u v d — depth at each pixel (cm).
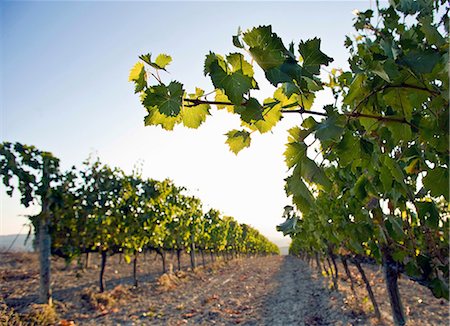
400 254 253
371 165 137
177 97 90
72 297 1077
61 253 1066
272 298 1131
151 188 1338
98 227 1077
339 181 279
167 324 793
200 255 3950
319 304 927
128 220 1176
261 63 86
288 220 135
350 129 125
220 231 2731
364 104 115
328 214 416
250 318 849
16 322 686
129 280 1594
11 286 1259
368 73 111
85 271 1875
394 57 105
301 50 90
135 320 829
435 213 145
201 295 1202
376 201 201
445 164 119
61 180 955
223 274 2073
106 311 913
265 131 114
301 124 100
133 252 1234
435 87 109
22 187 870
